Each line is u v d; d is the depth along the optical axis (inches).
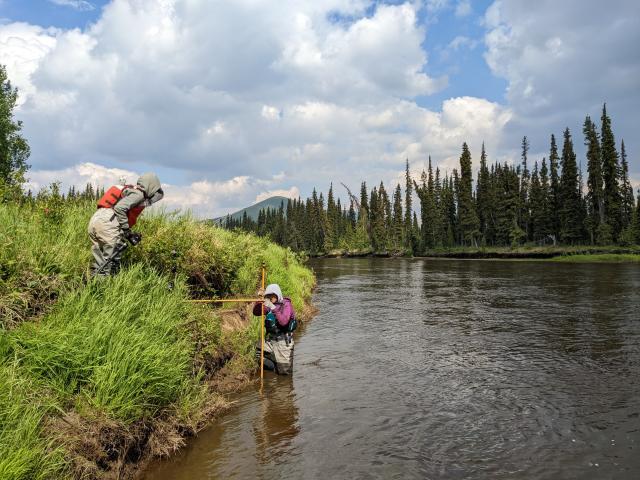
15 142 1305.4
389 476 149.3
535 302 589.6
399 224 4035.4
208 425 194.1
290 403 222.2
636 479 146.2
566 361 294.2
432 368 283.3
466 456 163.9
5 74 1306.6
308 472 152.4
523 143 3373.5
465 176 3415.4
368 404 219.5
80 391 150.4
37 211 262.4
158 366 174.7
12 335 150.3
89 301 186.5
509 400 222.5
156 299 219.6
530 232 3403.1
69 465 125.3
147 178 230.4
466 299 640.4
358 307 570.3
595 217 2733.8
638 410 206.7
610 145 2551.7
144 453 160.6
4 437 113.3
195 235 328.8
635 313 481.1
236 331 292.7
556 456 163.0
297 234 5044.3
